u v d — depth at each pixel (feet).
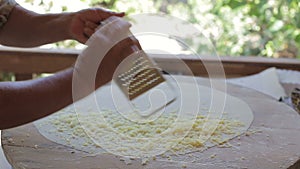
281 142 3.72
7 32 4.54
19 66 6.09
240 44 9.39
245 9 9.18
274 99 4.80
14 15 4.49
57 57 6.08
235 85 5.22
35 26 4.39
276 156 3.47
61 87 3.46
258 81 5.50
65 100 3.49
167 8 10.14
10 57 6.04
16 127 3.83
